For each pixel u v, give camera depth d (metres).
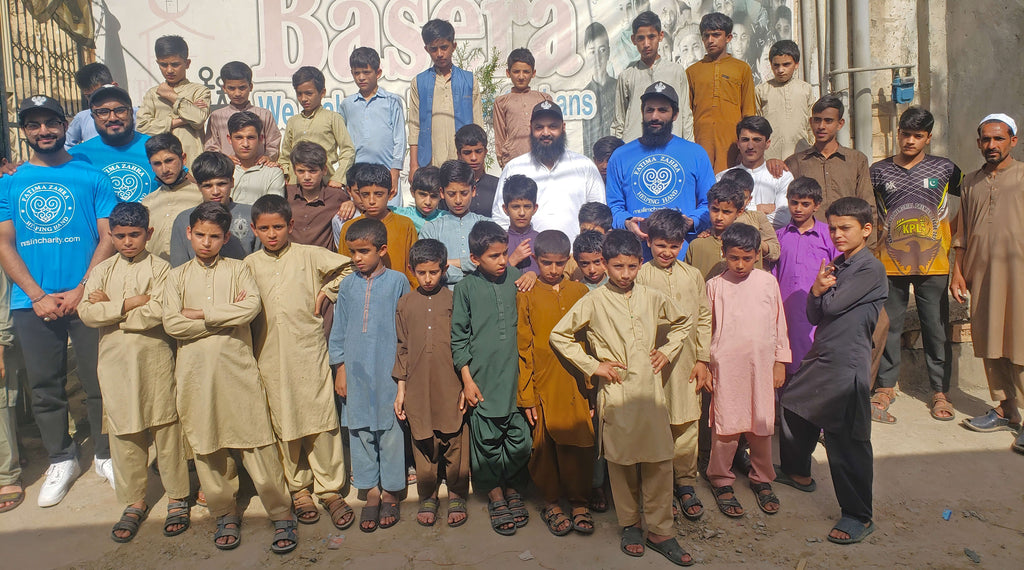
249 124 4.32
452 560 3.26
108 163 4.35
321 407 3.62
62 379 4.01
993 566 3.17
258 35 5.98
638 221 4.27
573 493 3.51
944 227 4.82
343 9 6.02
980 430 4.57
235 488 3.53
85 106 5.77
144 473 3.59
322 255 3.72
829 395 3.39
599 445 3.64
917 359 5.37
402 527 3.56
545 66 6.09
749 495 3.82
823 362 3.44
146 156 4.45
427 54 6.09
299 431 3.54
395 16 6.05
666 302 3.42
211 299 3.42
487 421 3.54
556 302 3.56
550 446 3.55
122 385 3.45
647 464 3.27
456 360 3.51
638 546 3.27
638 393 3.23
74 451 4.08
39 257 3.98
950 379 5.23
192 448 3.37
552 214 4.44
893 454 4.28
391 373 3.60
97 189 4.12
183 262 3.90
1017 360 4.45
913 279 4.84
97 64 5.00
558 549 3.33
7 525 3.68
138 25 5.91
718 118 5.13
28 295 3.82
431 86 5.26
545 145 4.41
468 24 6.07
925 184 4.76
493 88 6.05
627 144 4.66
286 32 6.00
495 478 3.63
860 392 3.30
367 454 3.63
